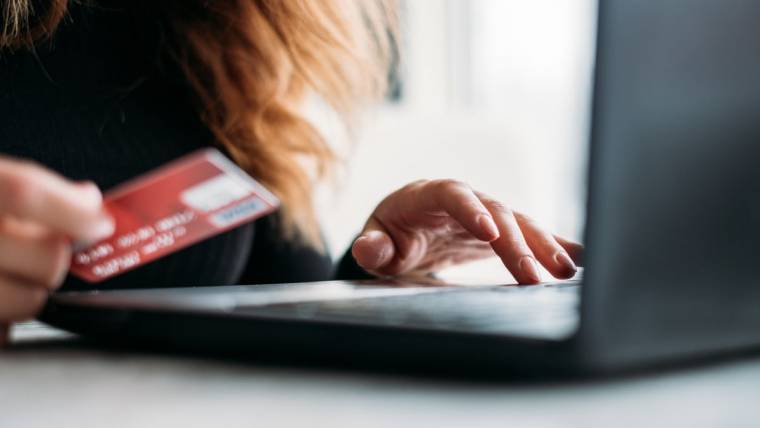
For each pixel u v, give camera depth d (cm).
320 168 125
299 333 33
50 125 102
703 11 29
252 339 35
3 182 39
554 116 295
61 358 38
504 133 260
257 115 114
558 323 30
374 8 134
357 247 84
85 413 26
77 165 101
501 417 24
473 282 65
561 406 26
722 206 30
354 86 131
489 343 28
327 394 28
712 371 32
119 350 41
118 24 108
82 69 105
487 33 316
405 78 292
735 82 30
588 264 26
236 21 113
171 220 44
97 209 42
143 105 108
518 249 67
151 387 30
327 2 123
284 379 31
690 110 28
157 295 48
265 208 45
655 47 27
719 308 30
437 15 309
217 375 33
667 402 26
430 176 244
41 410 26
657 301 27
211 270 107
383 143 240
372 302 40
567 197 280
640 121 27
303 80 122
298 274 121
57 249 43
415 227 87
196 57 111
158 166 106
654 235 27
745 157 31
